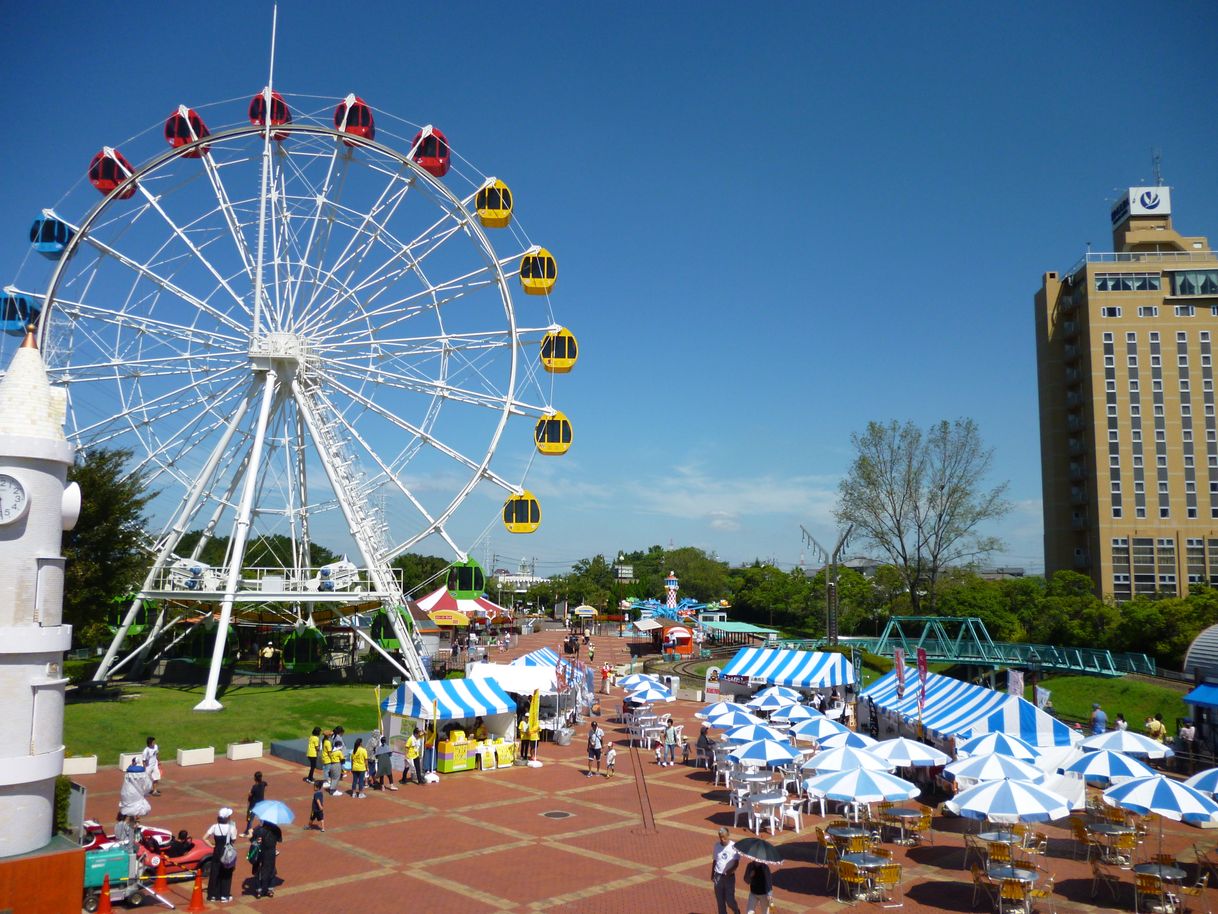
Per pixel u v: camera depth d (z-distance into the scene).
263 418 43.50
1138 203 107.50
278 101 44.78
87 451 41.50
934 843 23.73
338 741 28.42
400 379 45.34
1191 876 21.19
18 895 15.03
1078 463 99.38
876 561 80.81
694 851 22.61
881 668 60.66
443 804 27.06
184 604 44.78
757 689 47.62
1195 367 94.56
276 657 52.16
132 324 42.59
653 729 38.25
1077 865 21.97
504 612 71.38
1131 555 92.69
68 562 38.59
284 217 44.97
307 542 49.44
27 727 15.66
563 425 45.66
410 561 128.12
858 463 70.31
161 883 18.55
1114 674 53.69
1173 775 31.12
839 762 22.25
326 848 22.20
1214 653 33.69
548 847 22.62
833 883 20.28
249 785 28.39
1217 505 92.81
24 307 41.47
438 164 46.16
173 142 43.84
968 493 68.38
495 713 32.31
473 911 17.94
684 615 97.06
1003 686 71.12
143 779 21.72
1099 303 96.31
